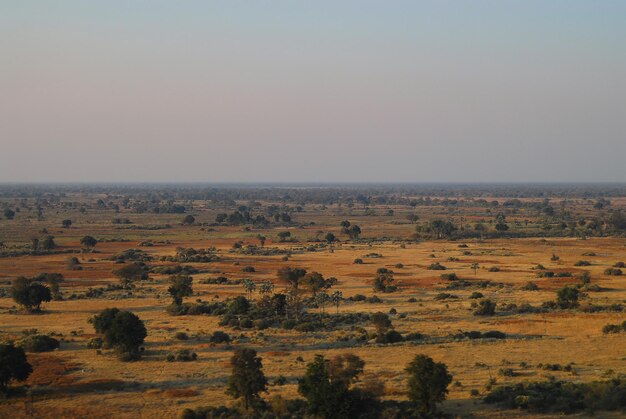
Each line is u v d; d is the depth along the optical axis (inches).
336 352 3339.1
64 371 3019.2
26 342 3469.5
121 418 2336.4
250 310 4537.4
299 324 4060.0
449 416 2260.1
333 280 5930.1
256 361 2518.5
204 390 2696.9
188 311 4606.3
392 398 2474.2
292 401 2402.8
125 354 3260.3
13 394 2645.2
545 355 3201.3
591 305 4630.9
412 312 4552.2
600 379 2674.7
